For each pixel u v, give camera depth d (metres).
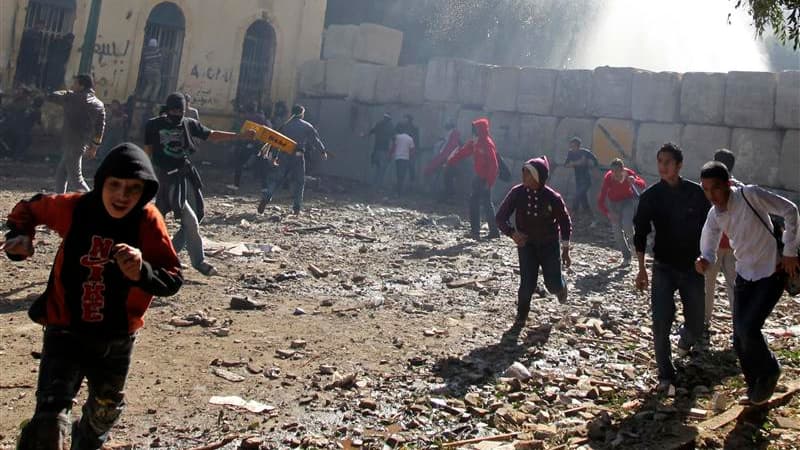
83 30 18.30
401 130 17.78
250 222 11.35
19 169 15.27
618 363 5.73
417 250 10.16
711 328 6.68
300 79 21.92
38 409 2.69
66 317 2.80
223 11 20.58
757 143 13.29
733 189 4.66
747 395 4.83
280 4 21.55
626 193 9.66
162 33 19.97
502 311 7.13
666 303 5.14
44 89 17.95
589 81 15.59
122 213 2.79
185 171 7.03
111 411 3.00
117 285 2.82
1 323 5.58
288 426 4.16
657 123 14.62
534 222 6.48
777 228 4.63
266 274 7.96
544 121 16.25
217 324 6.01
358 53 20.84
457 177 17.16
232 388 4.69
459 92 17.78
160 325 5.86
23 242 2.78
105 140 17.34
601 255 10.78
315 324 6.25
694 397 4.98
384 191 17.61
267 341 5.68
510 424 4.40
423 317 6.75
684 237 5.09
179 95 7.01
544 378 5.25
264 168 15.60
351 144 20.00
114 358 2.92
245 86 21.55
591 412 4.68
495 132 17.02
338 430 4.15
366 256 9.52
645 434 4.33
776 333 6.70
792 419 4.65
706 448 4.21
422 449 3.97
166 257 2.86
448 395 4.82
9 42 17.22
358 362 5.35
